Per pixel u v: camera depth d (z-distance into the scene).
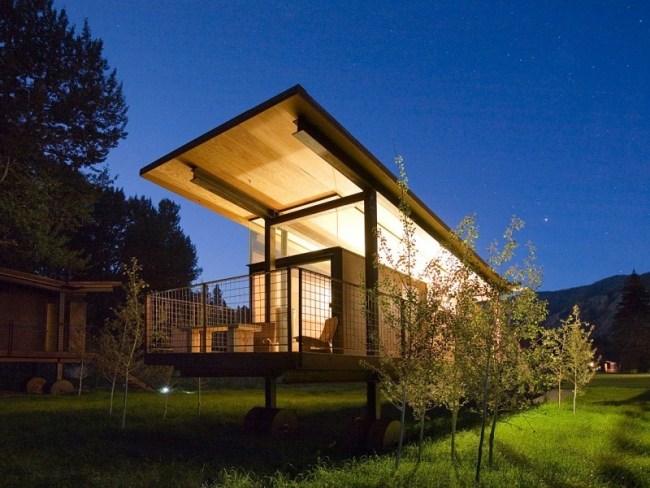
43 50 28.44
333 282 12.41
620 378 43.00
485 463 8.66
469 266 8.53
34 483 7.53
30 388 23.88
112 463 8.82
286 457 9.39
